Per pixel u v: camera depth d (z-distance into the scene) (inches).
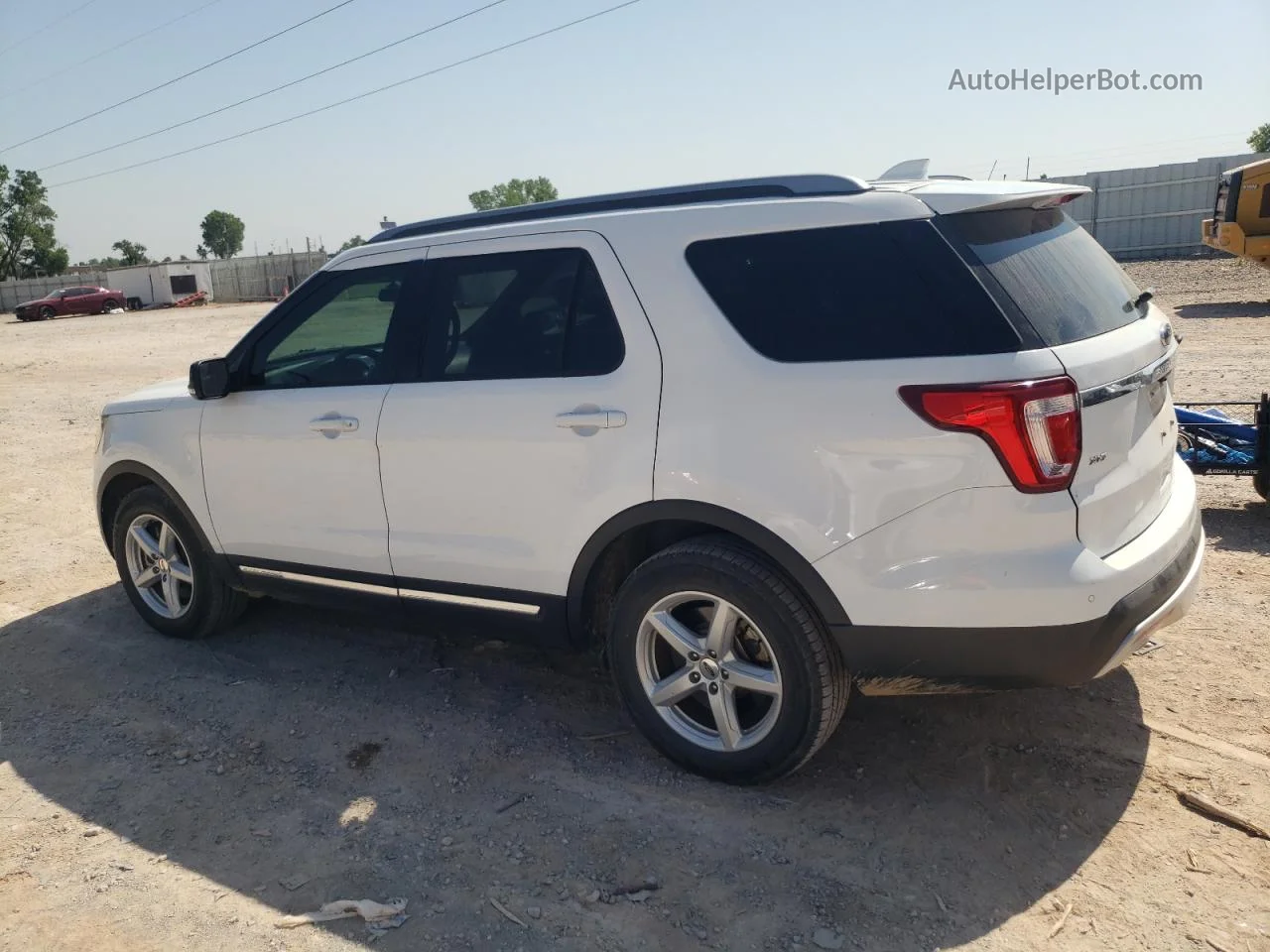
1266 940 102.0
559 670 173.6
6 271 3225.9
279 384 168.1
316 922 111.8
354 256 162.2
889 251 118.1
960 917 107.6
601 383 133.2
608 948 105.8
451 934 108.8
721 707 130.3
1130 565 114.3
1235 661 158.7
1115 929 104.7
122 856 126.0
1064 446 109.3
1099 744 138.8
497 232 147.6
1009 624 112.2
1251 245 655.1
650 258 132.2
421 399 148.6
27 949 109.7
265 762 147.6
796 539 119.5
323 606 170.9
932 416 111.2
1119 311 128.8
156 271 2196.1
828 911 109.4
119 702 169.6
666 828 126.0
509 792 135.9
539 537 140.2
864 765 137.9
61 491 327.6
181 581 193.5
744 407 122.4
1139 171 1177.4
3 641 199.6
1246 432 229.1
